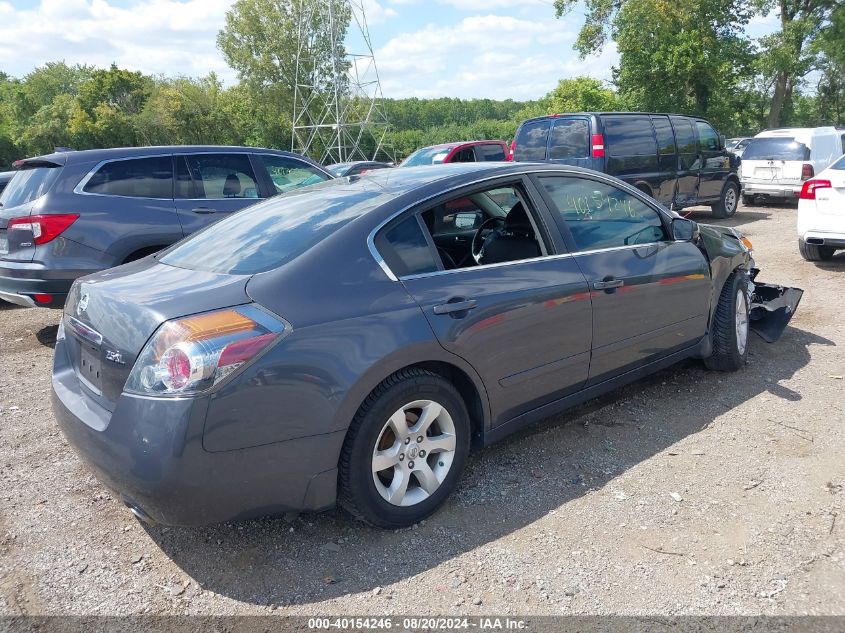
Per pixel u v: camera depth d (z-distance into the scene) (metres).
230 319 2.54
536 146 11.06
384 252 3.01
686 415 4.19
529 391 3.47
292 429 2.59
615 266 3.84
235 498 2.54
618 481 3.40
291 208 3.44
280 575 2.74
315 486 2.71
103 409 2.70
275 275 2.76
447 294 3.06
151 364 2.48
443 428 3.10
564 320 3.53
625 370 4.03
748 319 5.05
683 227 4.28
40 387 5.15
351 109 56.44
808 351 5.30
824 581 2.58
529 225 3.62
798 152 14.71
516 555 2.81
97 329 2.79
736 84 38.28
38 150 61.72
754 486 3.30
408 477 2.99
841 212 8.02
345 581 2.68
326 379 2.64
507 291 3.28
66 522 3.19
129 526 3.14
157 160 6.34
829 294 7.07
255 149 7.08
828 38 36.38
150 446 2.42
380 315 2.82
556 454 3.73
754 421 4.06
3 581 2.74
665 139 11.52
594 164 10.22
